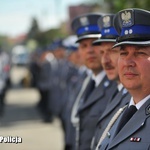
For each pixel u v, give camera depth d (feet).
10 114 75.82
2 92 76.02
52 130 58.03
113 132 16.05
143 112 14.44
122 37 14.88
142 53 14.44
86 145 22.98
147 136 13.84
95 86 24.26
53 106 59.67
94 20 24.38
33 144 48.16
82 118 23.53
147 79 14.43
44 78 68.33
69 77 47.06
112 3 48.47
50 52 69.36
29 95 110.52
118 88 20.74
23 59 262.06
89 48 24.02
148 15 14.43
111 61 20.27
